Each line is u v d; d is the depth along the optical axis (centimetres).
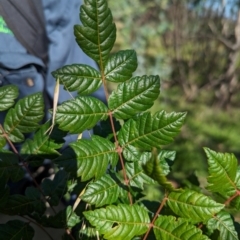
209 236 23
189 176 25
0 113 35
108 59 24
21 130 25
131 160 24
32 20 46
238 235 23
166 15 239
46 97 47
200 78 234
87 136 35
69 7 51
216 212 22
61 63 49
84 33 22
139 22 241
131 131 24
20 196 25
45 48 48
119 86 24
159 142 23
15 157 25
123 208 22
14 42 45
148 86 24
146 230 22
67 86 23
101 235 24
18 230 25
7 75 44
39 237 30
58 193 26
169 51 241
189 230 22
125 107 24
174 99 230
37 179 39
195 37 233
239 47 218
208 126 196
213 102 223
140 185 24
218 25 224
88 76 24
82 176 23
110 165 26
